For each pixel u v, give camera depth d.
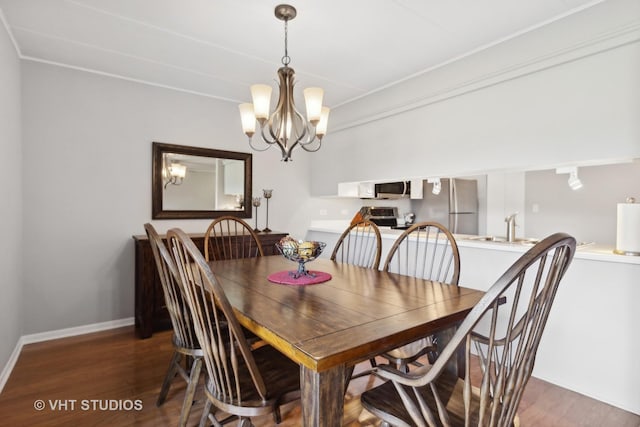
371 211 5.11
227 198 3.78
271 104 3.82
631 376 1.90
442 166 3.03
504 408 0.98
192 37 2.42
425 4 2.03
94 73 3.03
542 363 2.26
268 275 2.00
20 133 2.68
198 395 2.04
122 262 3.19
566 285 2.16
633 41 1.99
